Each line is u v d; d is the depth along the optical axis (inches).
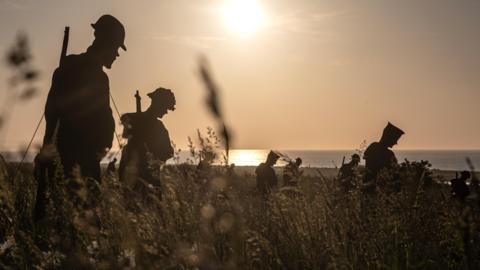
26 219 117.6
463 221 84.5
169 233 89.1
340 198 117.7
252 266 91.1
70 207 99.2
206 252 77.8
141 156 233.1
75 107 191.0
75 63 196.4
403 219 115.4
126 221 89.4
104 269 88.0
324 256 108.4
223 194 57.2
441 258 108.2
